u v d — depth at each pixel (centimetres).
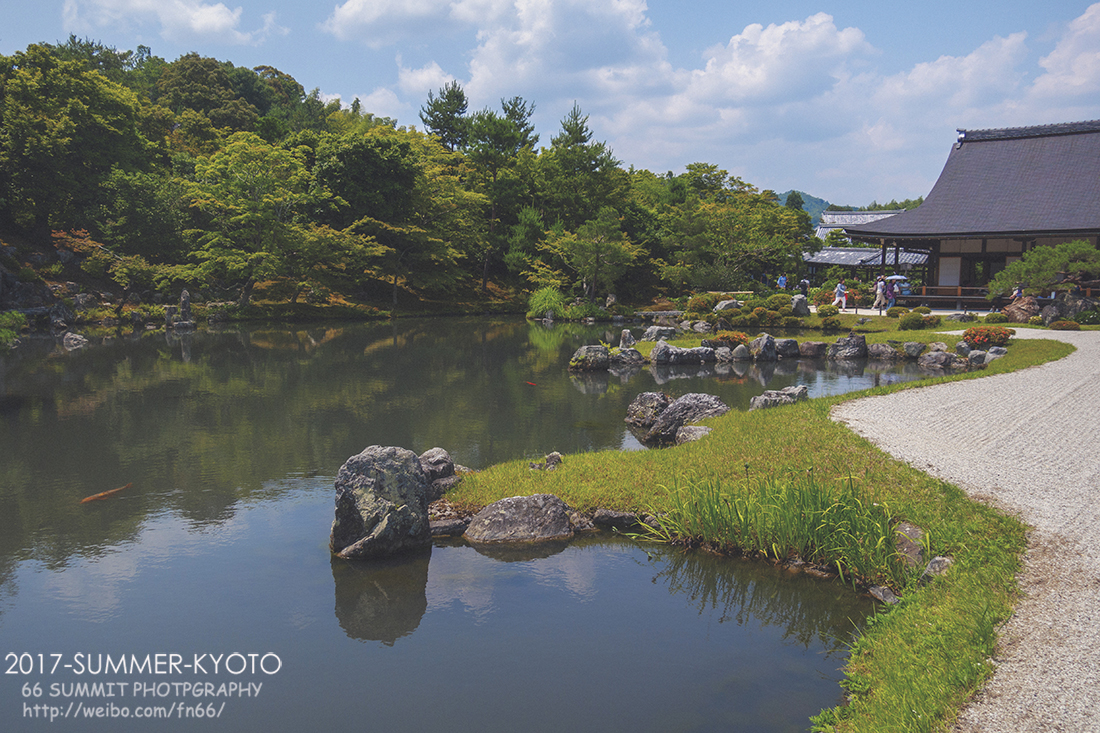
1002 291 3441
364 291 5591
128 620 723
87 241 4856
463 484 1077
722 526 904
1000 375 1777
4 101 4425
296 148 5306
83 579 823
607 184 6631
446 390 2125
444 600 767
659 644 671
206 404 1894
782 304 4141
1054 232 3931
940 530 768
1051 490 862
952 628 565
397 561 876
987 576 640
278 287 5159
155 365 2623
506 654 654
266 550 912
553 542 930
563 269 6106
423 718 554
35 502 1105
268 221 4572
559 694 585
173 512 1059
